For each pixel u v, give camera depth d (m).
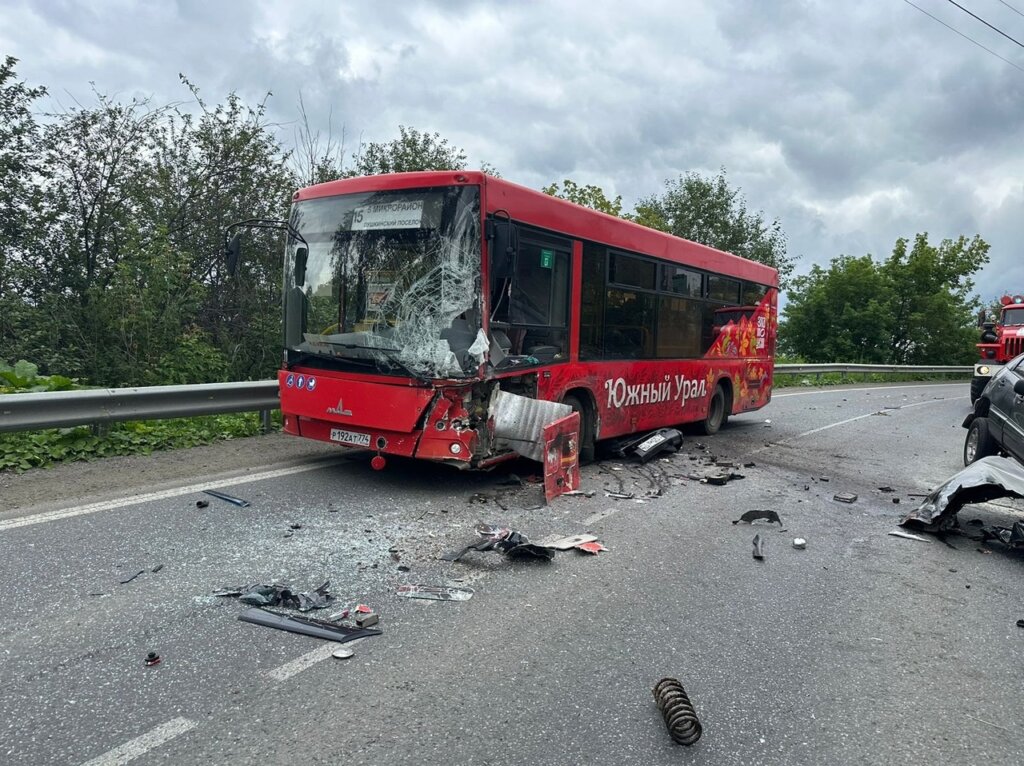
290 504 6.48
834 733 3.32
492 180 6.93
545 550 5.39
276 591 4.45
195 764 2.83
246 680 3.48
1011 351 17.02
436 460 6.84
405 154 20.12
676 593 4.96
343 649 3.84
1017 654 4.28
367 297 7.15
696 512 7.18
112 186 14.70
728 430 13.27
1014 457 8.48
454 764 2.92
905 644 4.34
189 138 15.96
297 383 7.59
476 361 6.73
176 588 4.50
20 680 3.38
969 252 37.62
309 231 7.60
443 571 5.08
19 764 2.77
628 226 9.29
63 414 7.45
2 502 6.08
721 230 33.56
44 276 14.16
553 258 7.87
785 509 7.51
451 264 6.76
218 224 15.77
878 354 35.91
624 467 9.17
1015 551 6.43
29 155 14.19
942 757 3.16
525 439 7.16
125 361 13.24
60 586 4.45
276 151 16.73
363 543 5.53
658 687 3.41
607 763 2.99
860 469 10.02
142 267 13.38
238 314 15.96
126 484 6.81
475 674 3.67
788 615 4.69
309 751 2.95
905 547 6.39
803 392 22.72
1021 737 3.35
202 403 8.69
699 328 11.39
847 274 36.81
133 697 3.28
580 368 8.45
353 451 8.86
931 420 16.55
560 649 4.01
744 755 3.10
